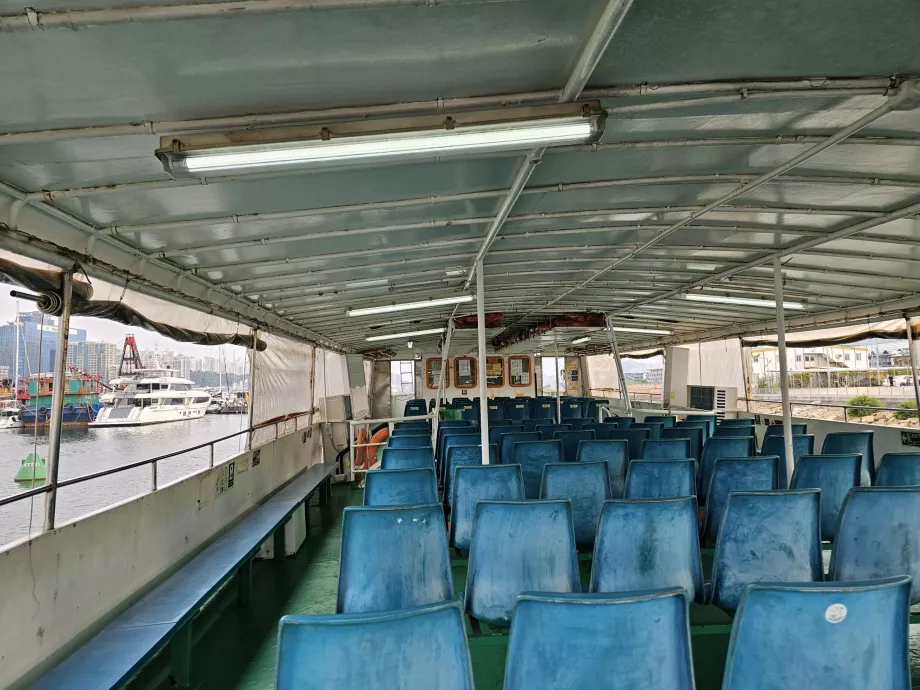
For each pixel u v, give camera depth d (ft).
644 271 18.80
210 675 10.18
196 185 8.48
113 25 4.89
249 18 5.09
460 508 11.89
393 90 6.77
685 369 39.68
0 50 5.20
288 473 23.95
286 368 24.54
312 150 6.91
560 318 31.68
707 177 10.34
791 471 15.67
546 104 7.14
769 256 16.03
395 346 47.75
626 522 8.11
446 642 4.67
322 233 11.84
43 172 7.59
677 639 5.03
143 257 11.57
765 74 7.00
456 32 5.69
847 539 8.52
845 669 4.99
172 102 6.41
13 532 8.59
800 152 9.30
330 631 4.39
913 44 6.35
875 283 18.81
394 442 18.38
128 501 11.03
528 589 8.30
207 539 15.03
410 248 13.91
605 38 5.43
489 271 18.20
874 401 31.71
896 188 10.78
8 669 7.59
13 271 8.27
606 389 59.57
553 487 11.92
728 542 8.44
